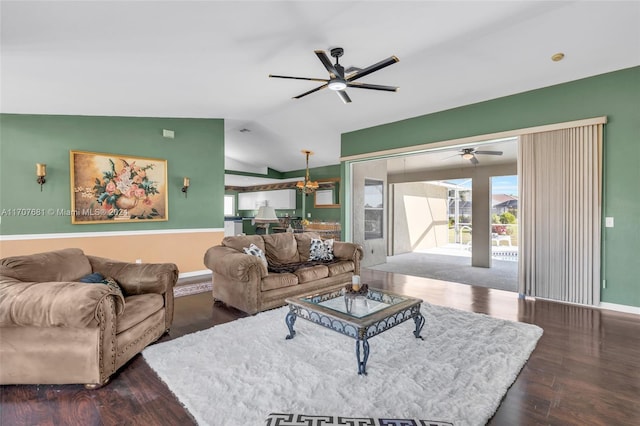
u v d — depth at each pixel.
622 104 3.62
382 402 1.91
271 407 1.87
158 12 2.30
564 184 3.95
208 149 5.79
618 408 1.88
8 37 2.44
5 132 4.17
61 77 3.30
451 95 4.57
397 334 2.92
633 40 3.16
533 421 1.77
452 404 1.88
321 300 2.85
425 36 3.16
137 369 2.35
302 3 2.42
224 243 4.17
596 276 3.74
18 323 1.99
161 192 5.30
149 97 4.27
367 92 4.73
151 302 2.74
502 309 3.73
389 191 8.74
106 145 4.84
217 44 2.92
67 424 1.76
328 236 8.02
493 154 5.68
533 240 4.17
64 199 4.50
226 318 3.43
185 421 1.78
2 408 1.90
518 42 3.31
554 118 4.04
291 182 9.89
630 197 3.58
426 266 6.80
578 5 2.76
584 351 2.63
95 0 2.08
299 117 5.98
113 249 4.88
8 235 4.17
